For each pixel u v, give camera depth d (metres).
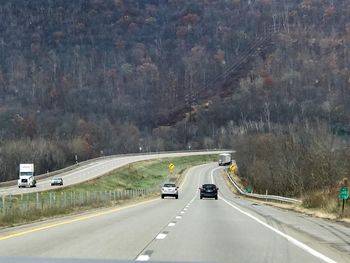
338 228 24.84
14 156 157.88
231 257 14.81
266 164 95.25
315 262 14.23
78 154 180.38
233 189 109.31
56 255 14.68
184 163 168.38
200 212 36.72
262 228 24.16
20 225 25.09
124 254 15.02
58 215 33.53
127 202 57.50
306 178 72.38
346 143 74.94
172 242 18.03
